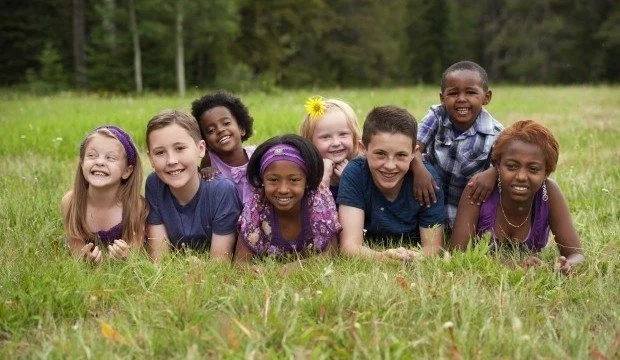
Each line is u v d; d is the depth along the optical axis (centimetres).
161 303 328
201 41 3578
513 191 410
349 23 5084
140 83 3459
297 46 4872
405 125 420
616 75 5272
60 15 3972
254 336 286
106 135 421
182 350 281
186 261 399
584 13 5262
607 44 5028
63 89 3378
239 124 528
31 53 3919
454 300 321
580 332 292
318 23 4775
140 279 359
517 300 334
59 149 845
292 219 426
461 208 443
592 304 334
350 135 511
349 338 285
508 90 3180
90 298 335
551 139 405
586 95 2434
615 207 540
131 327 305
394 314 314
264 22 4516
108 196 427
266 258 415
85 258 405
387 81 5444
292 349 277
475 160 496
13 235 449
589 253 426
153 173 458
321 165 416
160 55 3591
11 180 627
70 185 598
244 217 428
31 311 323
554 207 427
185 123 428
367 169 448
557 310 339
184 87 3644
